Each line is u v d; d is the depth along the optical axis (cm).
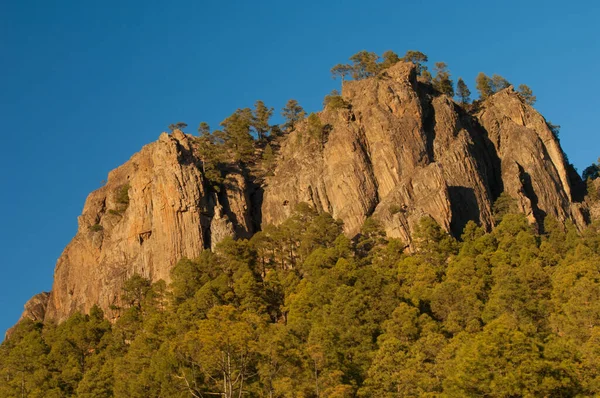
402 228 16038
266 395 10056
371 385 10038
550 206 17850
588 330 10194
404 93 19212
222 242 16438
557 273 12456
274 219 18650
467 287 12475
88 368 13725
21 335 17325
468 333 10544
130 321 14938
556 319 10756
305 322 11875
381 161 18012
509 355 8531
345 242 15675
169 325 13412
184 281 15638
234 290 14725
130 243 18175
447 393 8838
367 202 17488
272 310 14438
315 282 14288
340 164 18288
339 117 19238
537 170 18450
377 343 11169
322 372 10156
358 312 12081
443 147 18612
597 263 12369
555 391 8475
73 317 16400
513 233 15525
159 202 17925
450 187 17300
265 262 16588
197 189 18038
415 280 13775
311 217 17362
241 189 19075
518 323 10269
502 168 18800
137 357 12362
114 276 17775
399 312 11569
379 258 15438
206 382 10656
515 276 11988
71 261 19662
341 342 11150
